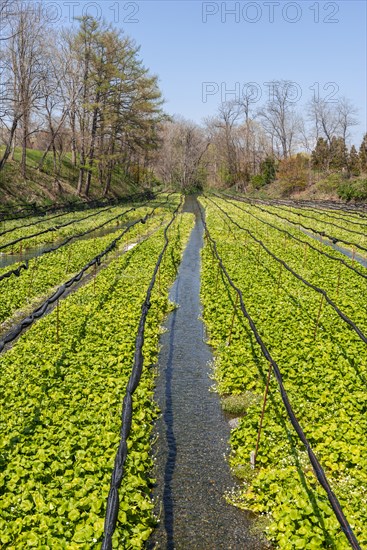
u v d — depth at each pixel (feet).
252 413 33.14
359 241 105.70
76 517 22.34
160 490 27.55
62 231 113.50
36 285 65.51
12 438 28.27
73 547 20.62
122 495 24.29
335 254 89.92
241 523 25.00
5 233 101.19
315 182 258.16
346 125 288.71
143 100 192.44
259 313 53.62
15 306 57.21
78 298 59.16
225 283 67.31
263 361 41.27
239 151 391.86
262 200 233.55
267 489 26.14
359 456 27.43
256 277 70.69
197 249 102.99
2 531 21.36
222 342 47.55
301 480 25.77
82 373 37.50
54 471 25.71
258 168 380.58
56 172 171.73
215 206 201.26
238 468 28.91
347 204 190.29
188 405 37.14
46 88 163.53
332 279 69.51
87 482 24.62
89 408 32.40
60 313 53.26
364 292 62.54
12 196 144.46
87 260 83.66
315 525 22.39
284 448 29.22
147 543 23.82
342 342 44.57
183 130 358.23
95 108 170.81
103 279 68.80
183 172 348.38
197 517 25.46
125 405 29.99
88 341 44.65
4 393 34.14
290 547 21.47
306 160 288.30
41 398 33.65
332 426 30.04
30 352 42.04
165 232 106.32
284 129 337.93
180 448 31.55
